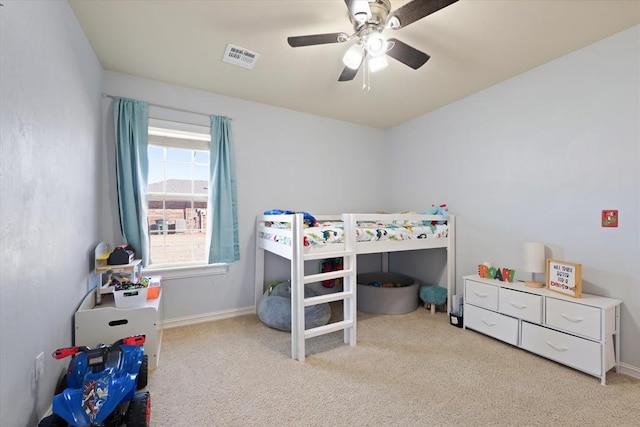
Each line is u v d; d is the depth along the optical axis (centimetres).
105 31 200
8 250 107
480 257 297
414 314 320
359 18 158
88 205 211
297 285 220
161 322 262
